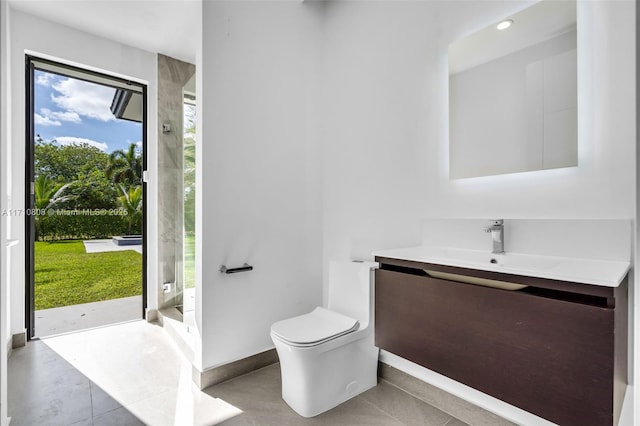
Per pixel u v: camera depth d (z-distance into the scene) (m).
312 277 2.51
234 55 2.09
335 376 1.75
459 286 1.33
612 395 0.96
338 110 2.43
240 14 2.11
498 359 1.21
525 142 1.50
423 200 1.89
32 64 2.49
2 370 1.19
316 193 2.53
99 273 2.95
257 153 2.20
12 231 2.33
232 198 2.08
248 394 1.87
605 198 1.27
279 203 2.32
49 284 2.73
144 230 3.02
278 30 2.31
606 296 0.98
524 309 1.14
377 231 2.15
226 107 2.05
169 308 3.09
